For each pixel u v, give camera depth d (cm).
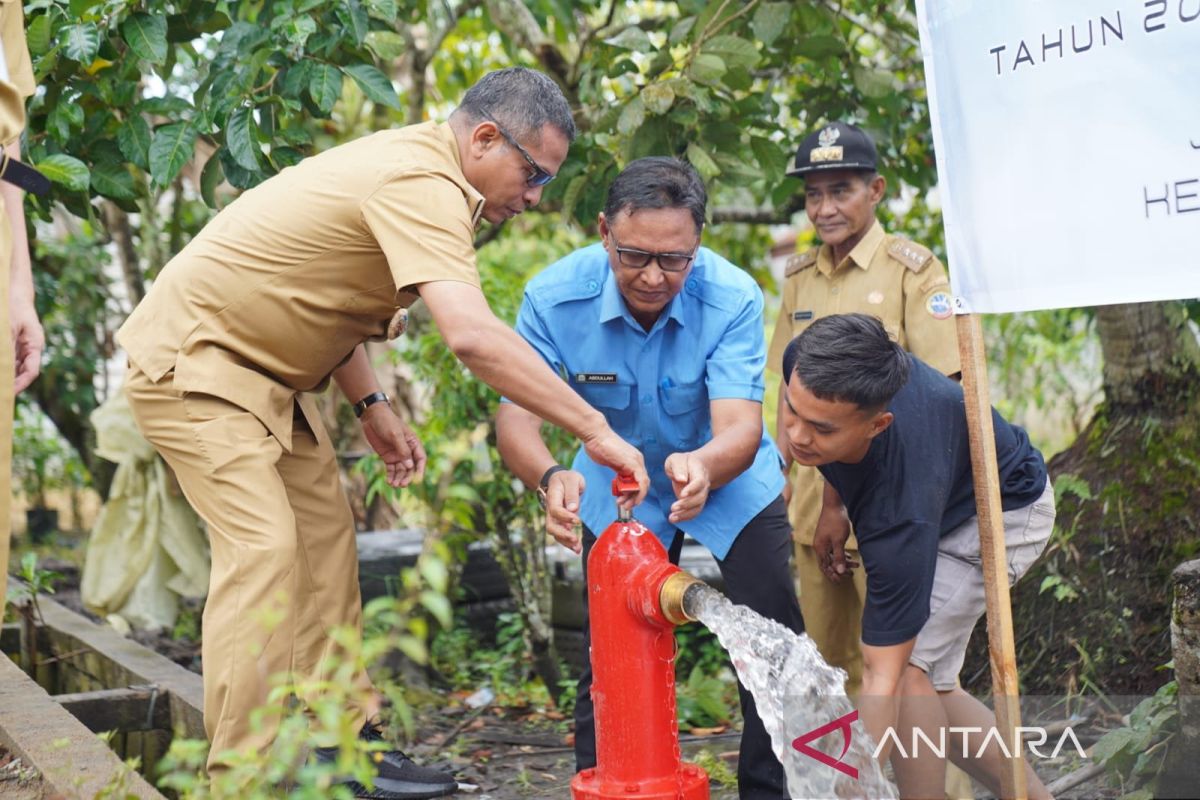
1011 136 263
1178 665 329
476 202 284
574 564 528
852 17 652
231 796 207
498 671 523
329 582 328
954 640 304
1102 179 251
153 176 383
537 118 284
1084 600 425
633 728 248
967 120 270
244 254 291
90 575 540
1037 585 436
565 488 294
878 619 281
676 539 339
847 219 402
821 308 414
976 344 272
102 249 810
